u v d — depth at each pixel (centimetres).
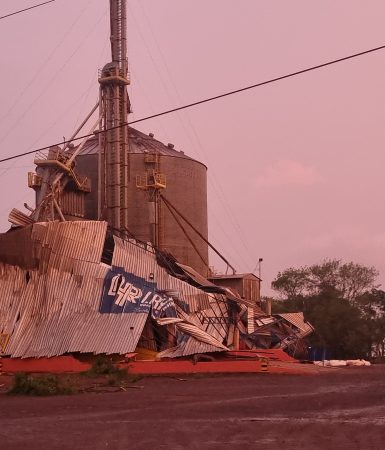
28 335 3809
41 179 5712
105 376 3309
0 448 1284
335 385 2822
